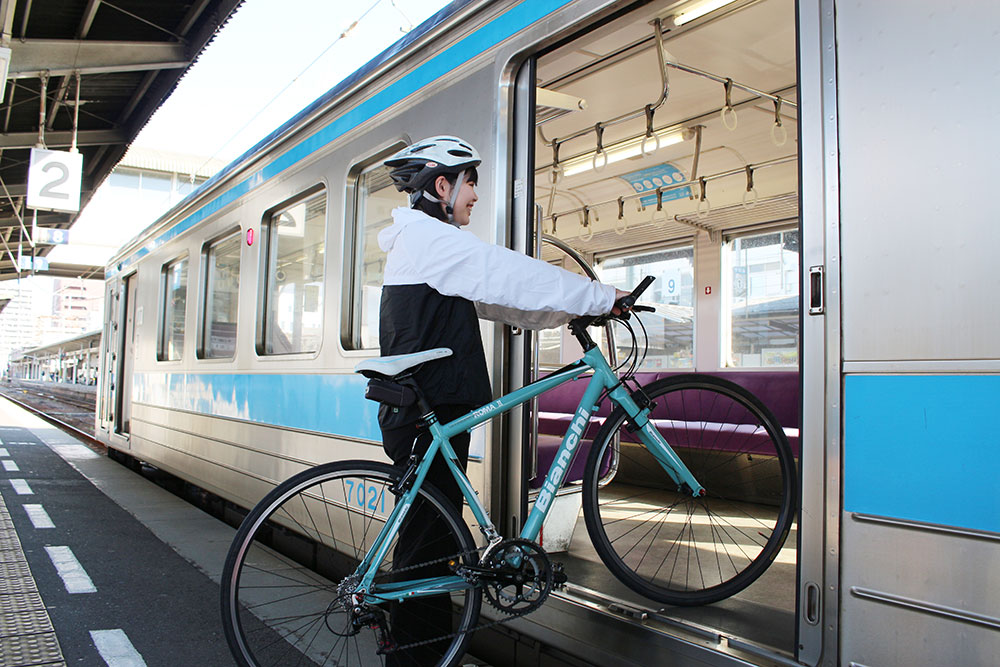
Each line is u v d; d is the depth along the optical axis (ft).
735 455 13.25
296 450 12.53
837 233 5.50
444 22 9.40
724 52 11.08
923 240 5.06
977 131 4.87
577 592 7.64
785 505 6.88
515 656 8.31
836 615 5.37
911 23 5.22
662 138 14.20
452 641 6.70
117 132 39.83
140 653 8.65
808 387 5.60
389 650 6.57
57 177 31.24
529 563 6.65
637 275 20.16
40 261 74.54
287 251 13.80
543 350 20.97
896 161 5.23
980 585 4.70
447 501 6.65
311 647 8.21
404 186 7.08
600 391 7.08
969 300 4.83
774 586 8.76
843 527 5.37
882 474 5.18
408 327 6.57
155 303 21.97
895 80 5.27
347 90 11.59
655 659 6.58
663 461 7.22
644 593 6.98
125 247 27.17
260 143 14.94
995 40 4.83
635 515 12.67
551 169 15.84
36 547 13.58
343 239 11.46
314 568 12.17
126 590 11.14
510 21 8.39
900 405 5.11
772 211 16.38
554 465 6.90
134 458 25.20
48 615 9.87
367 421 10.50
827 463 5.46
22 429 42.32
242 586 6.73
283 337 13.71
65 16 27.20
